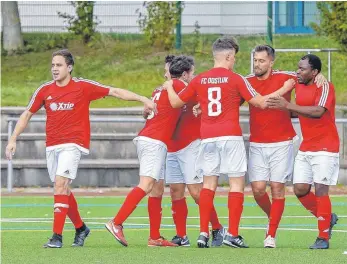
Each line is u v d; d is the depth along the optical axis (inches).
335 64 2923.2
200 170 1327.5
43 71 3083.2
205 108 1305.4
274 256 1224.2
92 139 2384.4
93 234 1513.3
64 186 1325.0
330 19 2610.7
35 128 2447.1
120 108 2600.9
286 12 3137.3
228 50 1306.6
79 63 3095.5
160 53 3112.7
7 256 1234.6
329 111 1305.4
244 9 3112.7
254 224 1651.1
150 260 1190.9
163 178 1362.0
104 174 2303.2
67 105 1322.6
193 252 1268.5
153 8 3139.8
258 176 1339.8
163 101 1337.4
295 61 2938.0
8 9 3213.6
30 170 2306.8
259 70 1318.9
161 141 1334.9
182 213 1368.1
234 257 1214.3
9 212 1834.4
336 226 1606.8
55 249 1309.1
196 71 2967.5
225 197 2097.7
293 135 1342.3
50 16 3230.8
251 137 1343.5
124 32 3208.7
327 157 1307.8
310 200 1358.3
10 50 3206.2
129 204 1323.8
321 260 1187.3
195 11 3137.3
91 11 3198.8
